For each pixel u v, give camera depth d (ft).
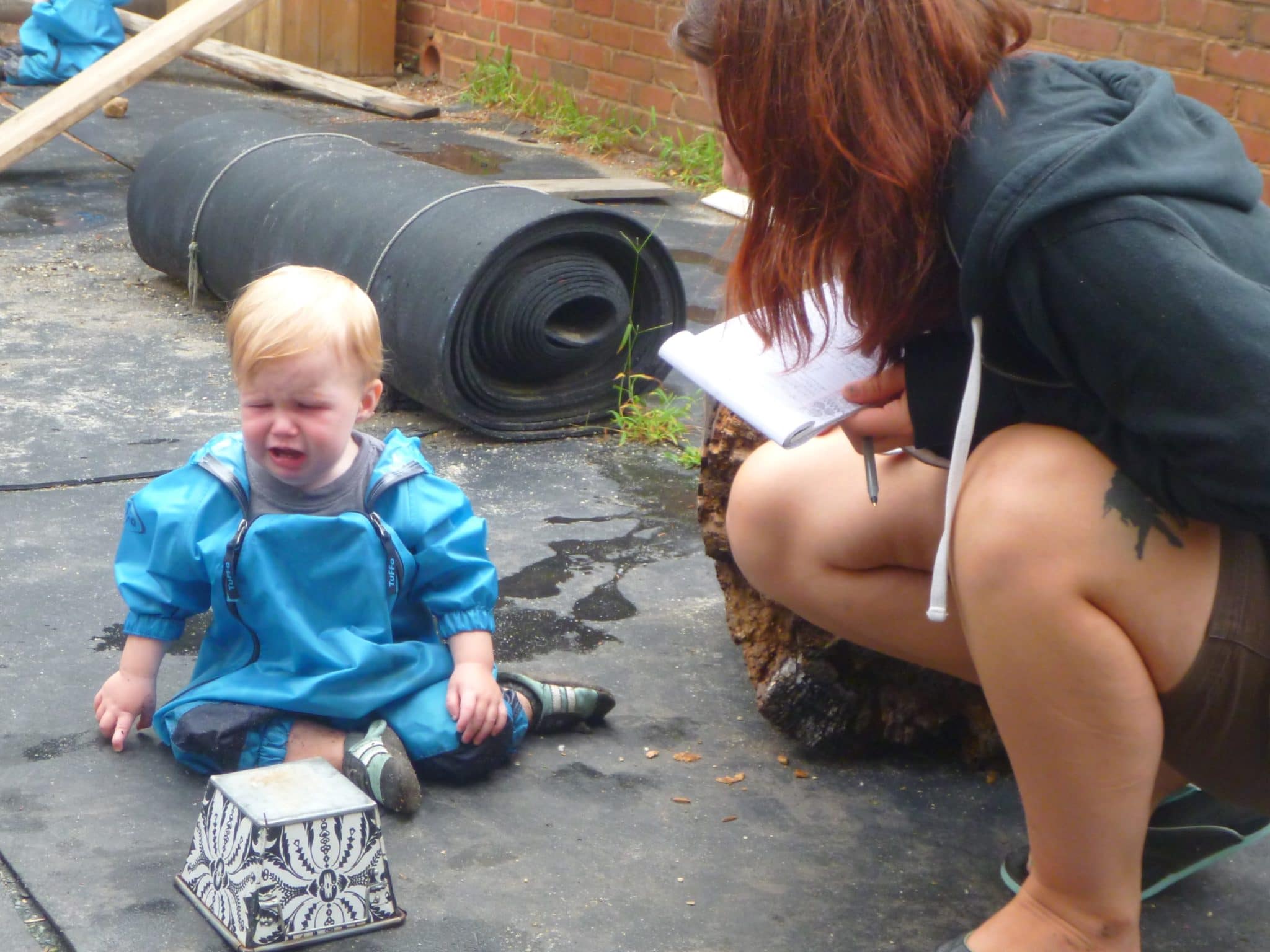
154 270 16.12
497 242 11.57
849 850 6.75
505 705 7.20
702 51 5.13
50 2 26.27
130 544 7.22
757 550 6.70
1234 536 5.11
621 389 12.75
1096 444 5.07
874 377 5.65
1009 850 6.82
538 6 26.53
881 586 6.45
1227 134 5.12
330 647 7.02
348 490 7.11
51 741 7.28
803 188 5.08
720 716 7.96
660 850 6.66
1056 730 5.07
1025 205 4.70
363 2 29.09
